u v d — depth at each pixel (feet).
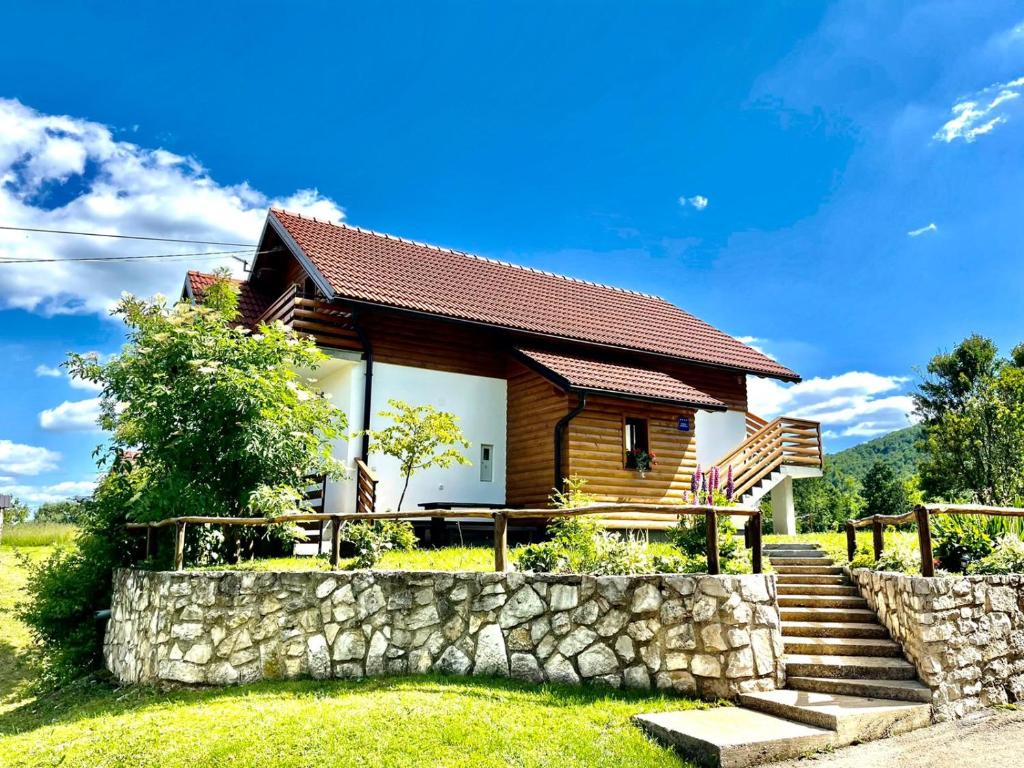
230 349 34.50
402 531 34.63
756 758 18.65
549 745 18.89
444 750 18.57
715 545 24.63
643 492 48.55
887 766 18.51
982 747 19.99
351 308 46.39
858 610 28.63
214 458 33.65
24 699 32.94
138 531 36.32
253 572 28.14
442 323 50.90
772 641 24.32
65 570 36.22
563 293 64.90
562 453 46.50
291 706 22.66
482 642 25.63
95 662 35.40
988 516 32.01
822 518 139.23
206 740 19.83
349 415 46.62
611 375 49.21
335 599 27.20
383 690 23.97
